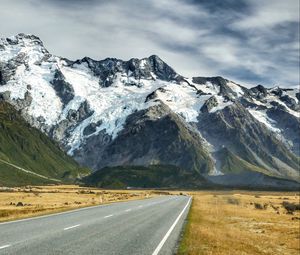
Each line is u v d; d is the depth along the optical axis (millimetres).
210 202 105062
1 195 137500
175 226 35656
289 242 34625
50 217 39406
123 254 19875
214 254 21656
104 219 39438
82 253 19406
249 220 55844
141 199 109125
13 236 24109
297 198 192250
